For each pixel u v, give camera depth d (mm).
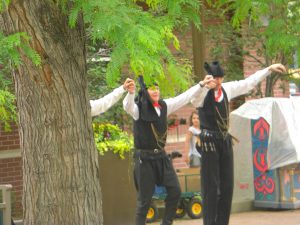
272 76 16000
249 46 15898
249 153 14500
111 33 4551
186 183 13484
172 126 16391
